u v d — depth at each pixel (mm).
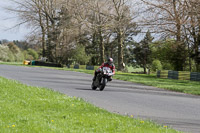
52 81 32375
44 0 103562
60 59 109188
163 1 64188
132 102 19906
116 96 22734
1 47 159375
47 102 16359
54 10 105062
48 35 104438
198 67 70625
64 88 25938
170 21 65375
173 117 15211
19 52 176875
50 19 104375
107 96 22344
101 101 19500
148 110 16969
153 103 20031
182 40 68125
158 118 14664
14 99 16453
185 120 14570
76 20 93625
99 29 86500
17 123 10789
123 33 82938
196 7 57469
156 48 99438
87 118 12695
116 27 74188
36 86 24688
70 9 91000
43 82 30312
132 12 75875
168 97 24391
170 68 87125
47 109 14438
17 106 14383
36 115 12500
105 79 25844
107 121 12266
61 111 14141
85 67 91375
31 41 106125
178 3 62344
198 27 64625
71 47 106375
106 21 87312
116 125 11555
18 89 20438
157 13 65312
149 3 66188
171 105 19578
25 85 23266
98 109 15227
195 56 68562
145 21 66250
